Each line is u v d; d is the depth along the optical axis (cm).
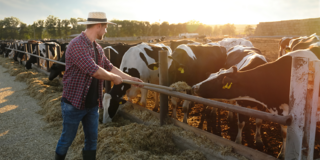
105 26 218
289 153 199
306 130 189
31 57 1023
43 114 465
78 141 318
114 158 266
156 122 357
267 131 397
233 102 468
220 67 596
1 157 294
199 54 533
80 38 202
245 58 488
